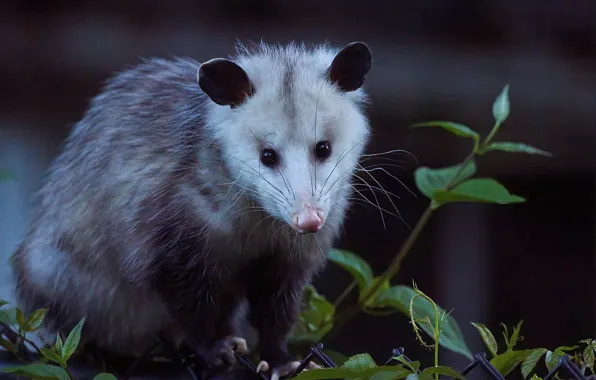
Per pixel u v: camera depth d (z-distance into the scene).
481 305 7.17
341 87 3.50
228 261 3.68
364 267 3.80
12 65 7.13
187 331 3.75
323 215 3.21
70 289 4.06
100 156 3.93
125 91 4.04
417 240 7.12
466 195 3.55
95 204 3.90
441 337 3.30
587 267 7.22
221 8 7.12
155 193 3.66
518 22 7.07
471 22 7.10
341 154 3.40
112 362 4.07
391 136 6.68
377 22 7.15
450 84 6.80
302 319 3.95
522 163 6.86
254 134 3.35
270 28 7.13
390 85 6.75
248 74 3.49
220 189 3.52
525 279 7.19
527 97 6.79
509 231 7.22
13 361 3.59
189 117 3.66
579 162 6.84
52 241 4.11
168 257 3.64
